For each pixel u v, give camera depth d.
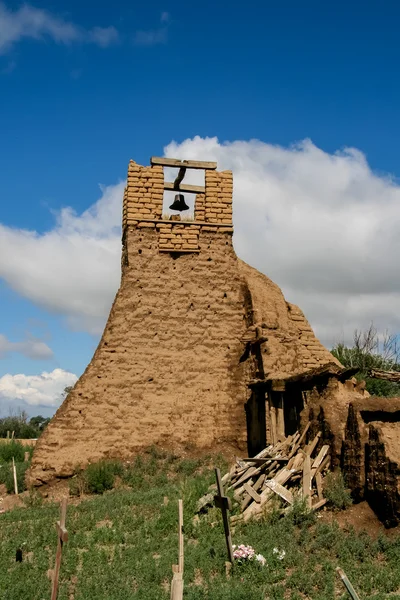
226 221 27.75
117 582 13.39
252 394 25.86
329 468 17.53
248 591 12.27
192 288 26.98
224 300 27.16
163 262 27.02
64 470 24.27
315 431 18.72
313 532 15.40
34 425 72.81
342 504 16.22
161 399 25.72
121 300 26.34
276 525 15.91
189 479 21.75
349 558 14.00
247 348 26.62
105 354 25.69
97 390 25.28
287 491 17.00
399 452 15.41
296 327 28.53
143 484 23.17
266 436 23.31
